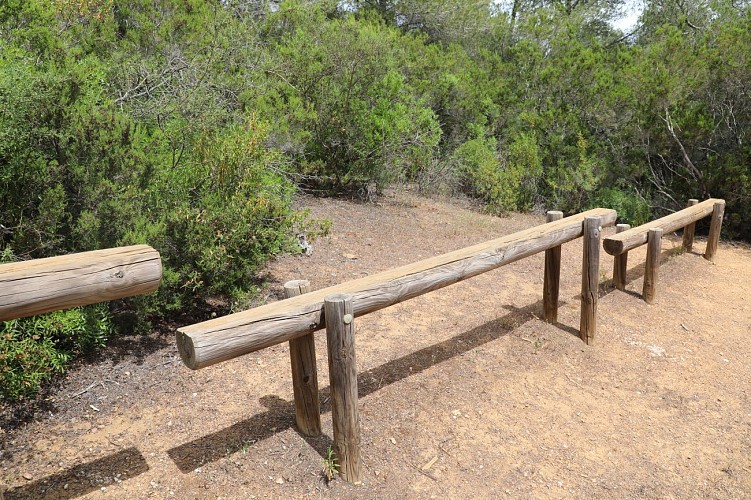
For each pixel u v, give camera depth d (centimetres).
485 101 1136
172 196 450
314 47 881
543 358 450
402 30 1542
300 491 289
